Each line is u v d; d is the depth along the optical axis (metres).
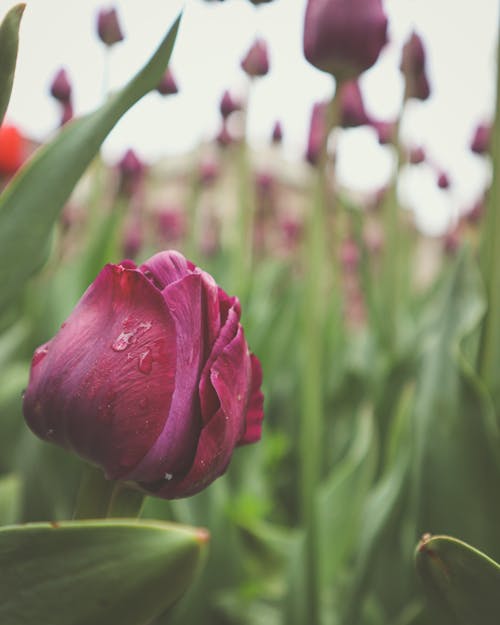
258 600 0.68
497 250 0.50
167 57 0.36
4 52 0.35
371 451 0.64
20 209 0.37
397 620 0.54
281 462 1.05
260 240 1.98
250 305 1.25
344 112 0.77
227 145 1.30
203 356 0.33
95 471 0.34
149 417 0.32
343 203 0.91
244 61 0.93
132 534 0.30
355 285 1.90
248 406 0.35
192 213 1.37
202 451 0.32
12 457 0.75
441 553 0.34
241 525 0.70
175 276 0.34
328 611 0.61
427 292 1.54
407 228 1.31
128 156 1.16
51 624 0.30
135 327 0.32
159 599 0.30
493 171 0.50
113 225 0.89
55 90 1.02
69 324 0.33
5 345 0.91
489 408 0.48
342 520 0.63
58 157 0.37
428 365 0.52
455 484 0.48
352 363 1.20
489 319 0.51
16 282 0.37
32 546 0.30
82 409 0.32
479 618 0.34
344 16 0.45
